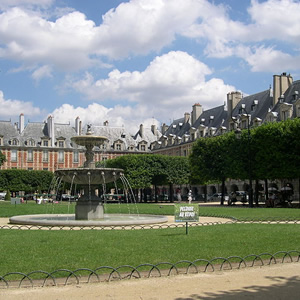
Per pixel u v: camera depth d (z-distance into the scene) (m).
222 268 10.02
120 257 10.95
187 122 91.44
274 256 11.12
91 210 21.95
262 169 43.31
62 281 8.75
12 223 21.38
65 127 96.69
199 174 54.47
